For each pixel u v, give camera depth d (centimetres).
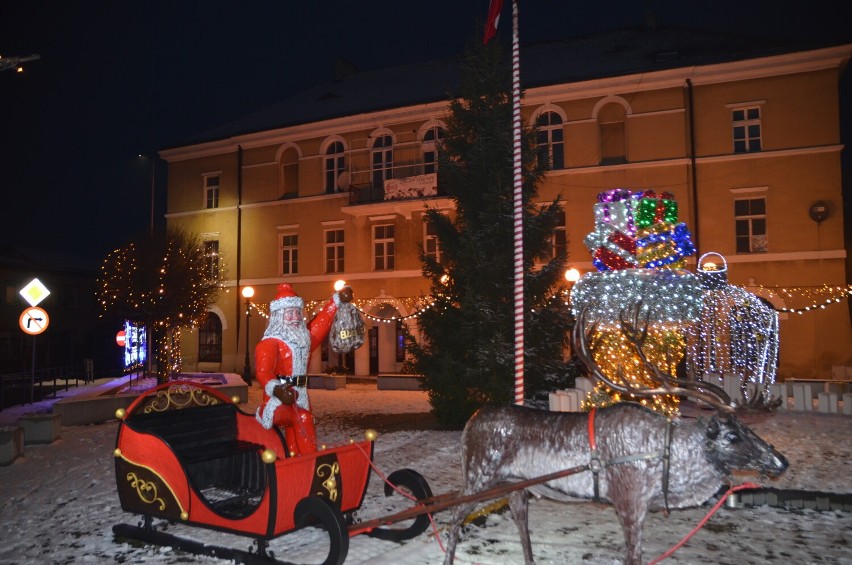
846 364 2050
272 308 651
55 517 726
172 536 602
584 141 2408
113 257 2358
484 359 1248
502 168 1353
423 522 604
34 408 1877
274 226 2981
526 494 513
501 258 1282
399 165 2733
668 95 2312
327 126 2873
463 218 1410
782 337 2128
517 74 839
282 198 2973
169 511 580
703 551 576
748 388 1419
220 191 3119
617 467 447
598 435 458
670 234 991
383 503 767
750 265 2189
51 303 3891
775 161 2189
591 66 2594
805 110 2159
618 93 2367
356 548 599
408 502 767
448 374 1307
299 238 2925
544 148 1395
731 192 2225
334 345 663
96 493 838
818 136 2141
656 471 439
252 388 2430
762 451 425
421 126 2703
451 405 1356
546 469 473
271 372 618
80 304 4091
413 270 2661
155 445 588
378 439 1218
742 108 2234
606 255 994
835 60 2112
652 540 609
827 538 612
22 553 601
